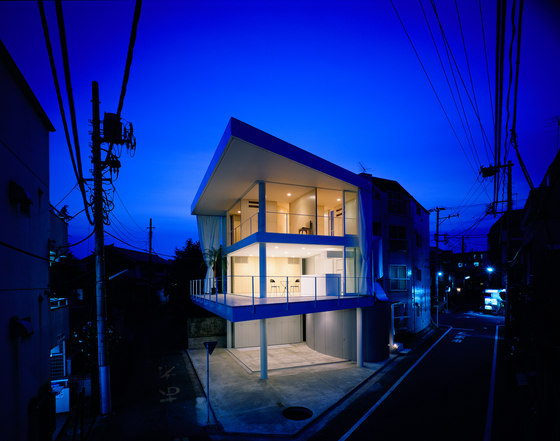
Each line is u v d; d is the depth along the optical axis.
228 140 11.41
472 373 14.21
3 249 6.18
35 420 7.33
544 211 5.59
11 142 6.75
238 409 10.16
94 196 10.17
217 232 22.98
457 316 37.50
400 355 17.72
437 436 8.45
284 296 16.98
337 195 18.00
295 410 10.09
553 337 6.45
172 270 25.00
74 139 4.56
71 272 14.44
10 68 6.63
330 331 17.03
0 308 5.96
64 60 3.44
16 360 6.61
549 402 6.31
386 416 9.74
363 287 16.16
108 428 8.88
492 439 8.28
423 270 27.94
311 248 16.72
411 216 24.86
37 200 8.45
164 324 27.33
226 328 19.38
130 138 8.72
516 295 13.76
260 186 15.47
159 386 12.34
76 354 12.25
